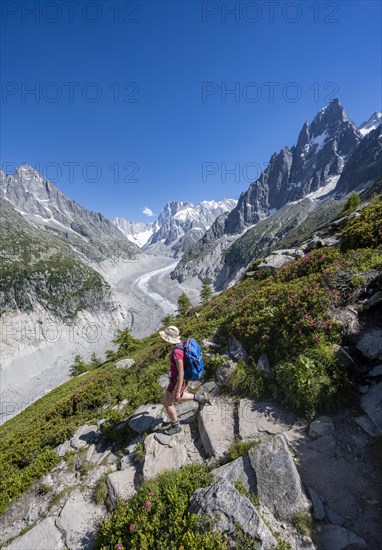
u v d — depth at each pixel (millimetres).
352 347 6938
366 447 5137
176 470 5883
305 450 5391
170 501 4988
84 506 6285
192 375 6391
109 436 8234
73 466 7812
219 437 6340
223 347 9547
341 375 6281
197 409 7516
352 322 7379
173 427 6984
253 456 5238
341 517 4250
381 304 7523
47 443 9922
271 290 10531
